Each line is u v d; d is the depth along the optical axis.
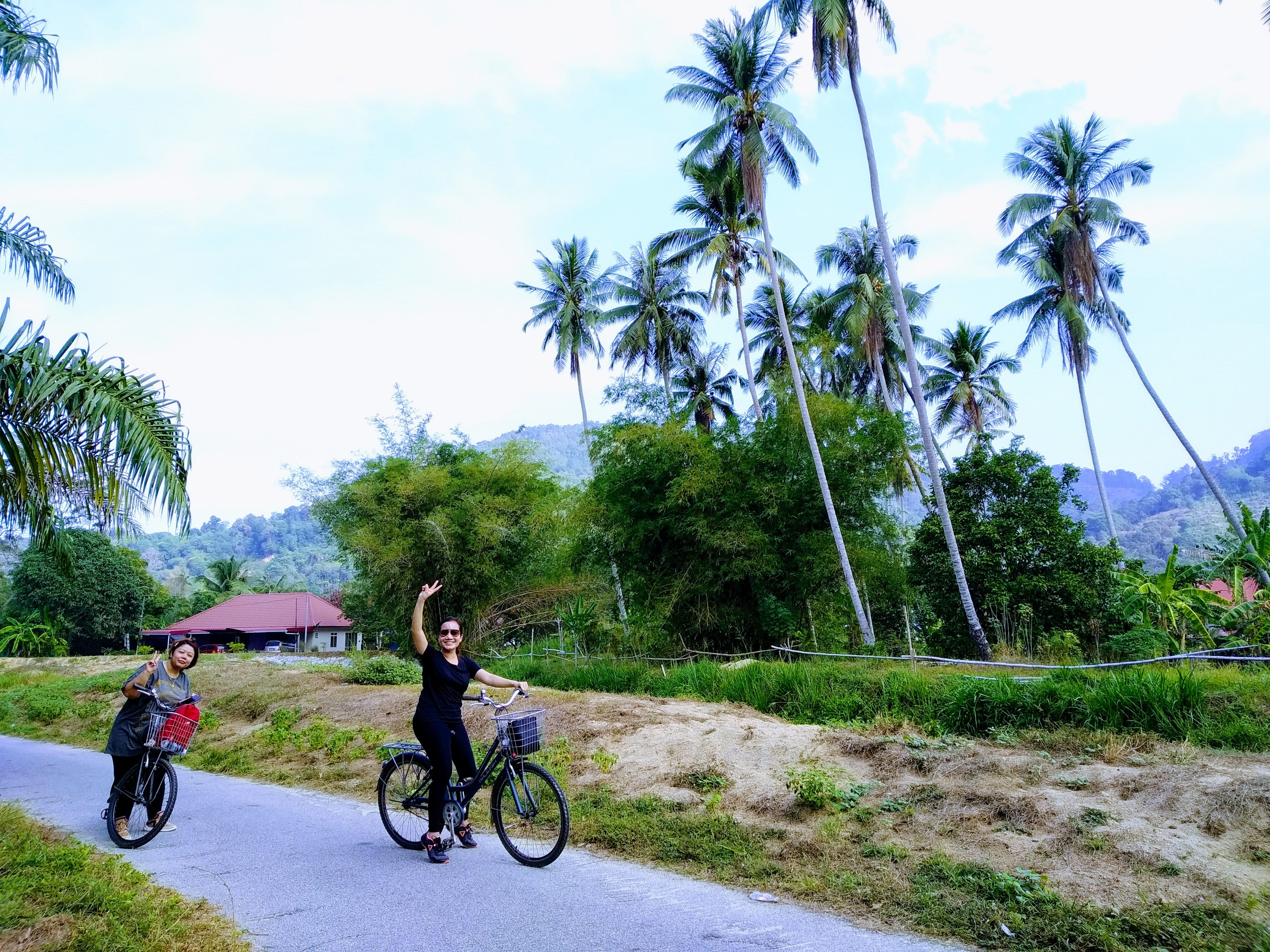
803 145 21.73
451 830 5.59
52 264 8.93
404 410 32.56
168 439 7.44
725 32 22.44
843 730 8.41
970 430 37.62
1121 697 7.90
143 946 3.80
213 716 13.01
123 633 47.88
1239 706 7.51
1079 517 114.81
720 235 25.02
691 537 18.98
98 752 11.44
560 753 8.45
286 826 6.54
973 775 6.39
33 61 8.47
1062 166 26.75
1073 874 4.57
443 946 3.89
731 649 19.70
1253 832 4.73
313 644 52.28
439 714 5.47
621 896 4.66
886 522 19.86
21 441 6.96
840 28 18.78
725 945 3.91
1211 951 3.65
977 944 3.92
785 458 19.44
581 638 21.47
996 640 19.11
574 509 21.73
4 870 4.93
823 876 4.91
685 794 6.88
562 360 32.34
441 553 25.11
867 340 27.98
